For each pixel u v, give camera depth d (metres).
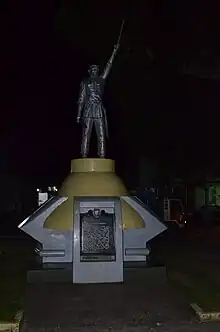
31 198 48.28
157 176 40.50
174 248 21.41
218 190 40.38
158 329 8.43
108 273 12.00
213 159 36.84
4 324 8.55
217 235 27.92
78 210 12.22
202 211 36.94
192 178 40.62
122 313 9.45
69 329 8.45
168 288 11.74
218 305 9.90
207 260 17.44
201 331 8.31
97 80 13.95
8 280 13.01
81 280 11.95
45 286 11.77
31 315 9.36
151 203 38.28
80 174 13.43
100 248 12.25
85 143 13.92
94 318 9.11
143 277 12.20
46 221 12.81
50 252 12.67
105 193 12.99
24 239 25.86
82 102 13.99
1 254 19.31
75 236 12.01
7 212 45.81
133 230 12.90
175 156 38.06
